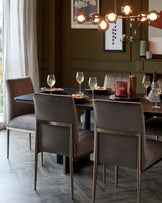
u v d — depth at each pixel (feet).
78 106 12.17
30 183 12.53
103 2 20.52
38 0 21.24
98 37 20.94
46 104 11.38
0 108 20.68
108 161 10.69
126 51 20.36
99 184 12.39
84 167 13.93
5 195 11.59
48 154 15.49
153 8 19.42
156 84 11.56
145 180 12.71
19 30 19.65
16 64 19.77
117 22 20.29
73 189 12.01
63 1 21.48
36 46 20.84
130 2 19.83
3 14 19.08
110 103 10.13
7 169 13.78
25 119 14.57
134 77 12.91
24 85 15.62
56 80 22.09
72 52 21.75
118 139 10.37
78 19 14.10
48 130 11.69
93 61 21.29
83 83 21.72
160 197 11.34
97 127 10.64
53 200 11.23
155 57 19.83
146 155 10.34
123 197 11.38
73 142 11.31
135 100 12.54
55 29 21.47
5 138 17.83
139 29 19.88
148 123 13.93
